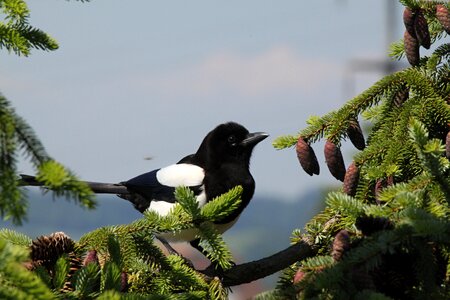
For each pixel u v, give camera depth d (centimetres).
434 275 684
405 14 952
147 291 847
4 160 495
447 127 941
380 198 759
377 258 650
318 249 932
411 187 761
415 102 941
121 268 746
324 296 646
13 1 646
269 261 951
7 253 508
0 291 504
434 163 750
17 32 668
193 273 857
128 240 825
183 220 816
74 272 729
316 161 930
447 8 947
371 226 702
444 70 955
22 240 831
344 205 722
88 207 490
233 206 805
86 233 788
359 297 628
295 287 661
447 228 654
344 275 646
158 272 849
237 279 949
